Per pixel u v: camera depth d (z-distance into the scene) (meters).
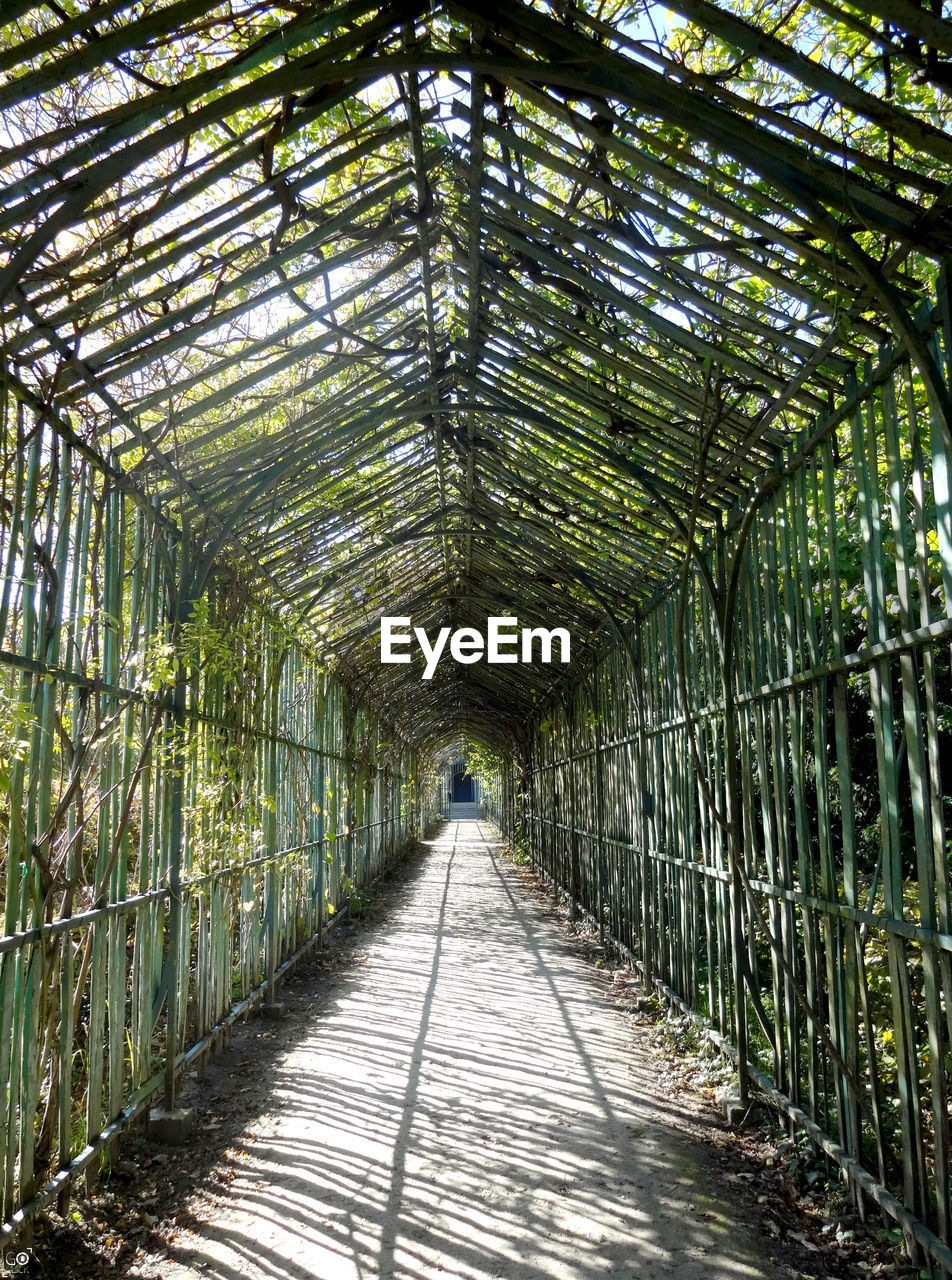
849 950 2.79
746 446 3.35
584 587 6.29
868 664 2.65
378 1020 5.22
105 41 1.82
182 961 3.98
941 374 2.23
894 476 2.43
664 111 2.04
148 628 3.58
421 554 8.10
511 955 7.26
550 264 3.12
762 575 3.67
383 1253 2.56
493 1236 2.65
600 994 5.84
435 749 26.33
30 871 2.55
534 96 2.31
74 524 2.91
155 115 2.00
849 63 2.52
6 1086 2.39
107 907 3.08
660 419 3.69
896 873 2.46
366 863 11.20
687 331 2.99
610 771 7.39
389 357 3.97
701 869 4.51
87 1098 2.93
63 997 2.76
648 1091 3.94
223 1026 4.48
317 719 7.79
